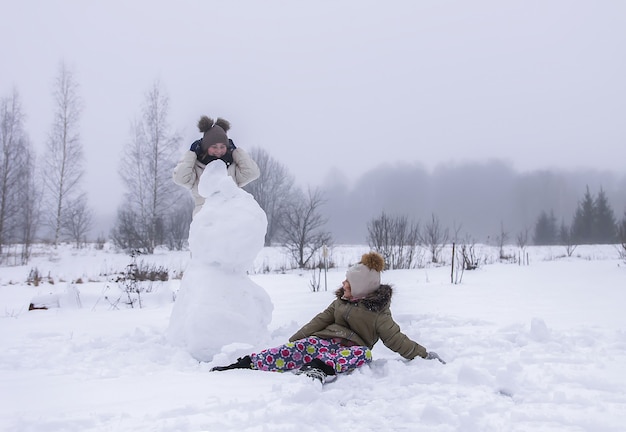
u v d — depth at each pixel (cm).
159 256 2327
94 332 534
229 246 424
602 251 2330
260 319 436
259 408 263
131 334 504
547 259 1903
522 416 246
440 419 248
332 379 332
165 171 2617
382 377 337
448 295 760
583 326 489
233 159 507
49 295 777
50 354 422
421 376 322
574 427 234
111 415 252
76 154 2784
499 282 960
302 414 250
